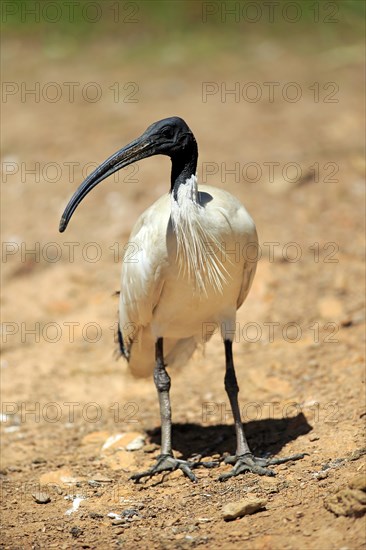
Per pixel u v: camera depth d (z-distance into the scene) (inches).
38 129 723.4
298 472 339.3
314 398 407.5
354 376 419.2
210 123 698.2
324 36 852.6
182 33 918.4
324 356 450.3
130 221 592.7
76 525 326.0
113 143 677.3
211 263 342.0
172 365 406.3
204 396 442.9
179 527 309.4
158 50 886.4
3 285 566.9
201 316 365.7
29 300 552.4
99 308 535.8
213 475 354.9
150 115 725.3
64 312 539.8
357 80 759.1
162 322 366.3
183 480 353.4
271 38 884.0
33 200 631.8
